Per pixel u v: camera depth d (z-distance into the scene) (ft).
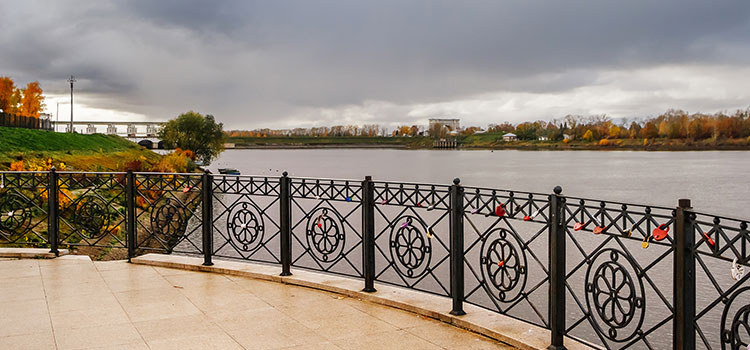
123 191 25.48
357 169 334.85
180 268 23.67
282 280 21.54
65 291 20.20
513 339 15.14
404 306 18.34
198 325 16.80
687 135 598.34
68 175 25.89
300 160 517.96
